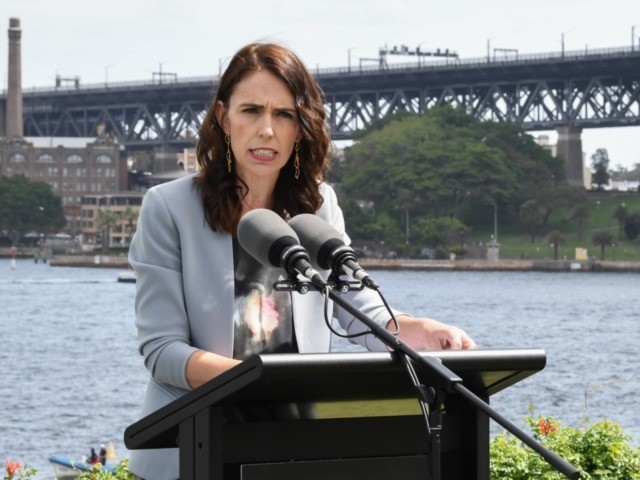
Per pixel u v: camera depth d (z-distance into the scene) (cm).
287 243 704
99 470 1576
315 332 824
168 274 798
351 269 718
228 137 820
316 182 845
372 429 695
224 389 634
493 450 1491
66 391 11706
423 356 657
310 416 682
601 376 12406
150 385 789
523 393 9981
